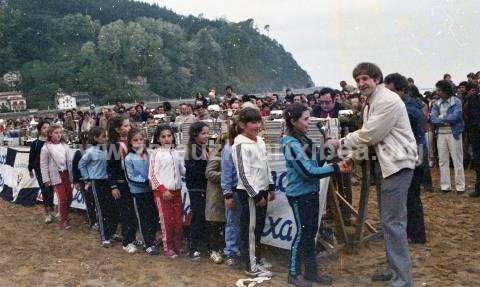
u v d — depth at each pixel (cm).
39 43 13525
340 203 607
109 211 645
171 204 573
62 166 739
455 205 752
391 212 439
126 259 574
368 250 567
